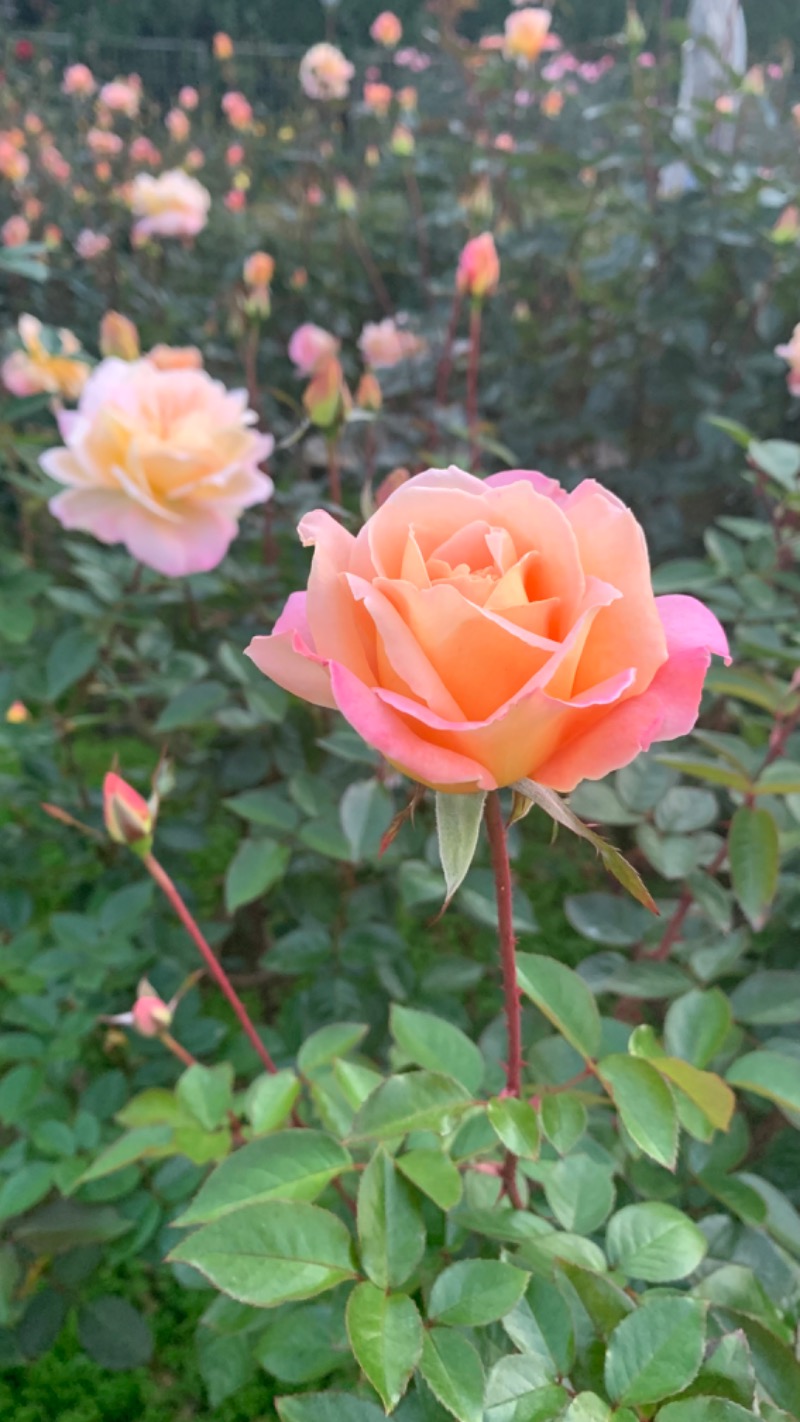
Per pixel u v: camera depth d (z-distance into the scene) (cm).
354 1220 32
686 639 19
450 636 17
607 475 88
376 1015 50
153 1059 50
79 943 47
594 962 44
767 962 47
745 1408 19
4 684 52
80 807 58
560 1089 26
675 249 90
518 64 121
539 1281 21
